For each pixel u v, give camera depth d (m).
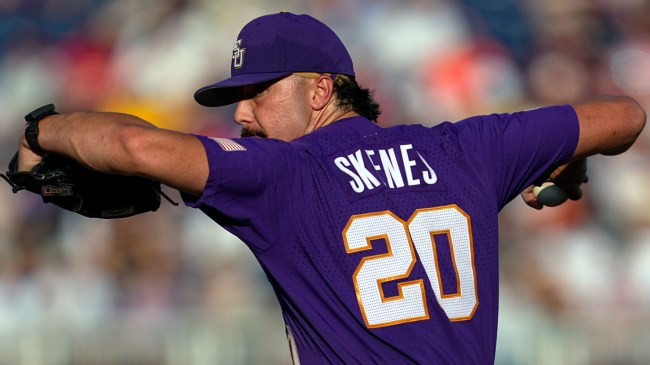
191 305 26.34
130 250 28.92
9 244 29.91
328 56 9.51
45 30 37.69
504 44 35.31
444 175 9.01
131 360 25.48
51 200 8.85
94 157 7.65
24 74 35.94
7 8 38.41
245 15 35.50
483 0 36.41
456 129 9.34
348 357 8.55
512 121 9.41
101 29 36.81
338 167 8.71
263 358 24.86
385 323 8.51
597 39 35.84
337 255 8.50
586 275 28.59
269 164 8.21
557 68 34.53
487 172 9.14
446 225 8.81
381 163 8.90
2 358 26.09
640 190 30.61
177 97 34.09
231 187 7.94
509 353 26.47
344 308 8.52
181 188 7.82
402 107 33.06
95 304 27.31
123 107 34.25
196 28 35.25
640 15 36.75
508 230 29.25
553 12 36.09
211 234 29.00
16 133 34.66
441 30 34.91
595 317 26.16
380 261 8.55
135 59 35.19
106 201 8.98
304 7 35.66
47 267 29.23
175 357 25.25
